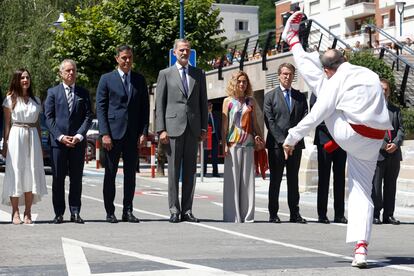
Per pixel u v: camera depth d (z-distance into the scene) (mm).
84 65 43969
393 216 18938
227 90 17078
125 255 11281
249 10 122688
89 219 16875
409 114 32750
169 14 38031
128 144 16219
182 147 16391
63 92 15984
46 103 15953
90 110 16219
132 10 37844
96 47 43875
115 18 38344
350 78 10672
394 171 17625
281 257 11266
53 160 15883
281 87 17000
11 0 68875
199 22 38312
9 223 15789
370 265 10633
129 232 14289
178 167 16391
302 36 37281
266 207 21641
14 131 15555
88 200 22125
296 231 15102
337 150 17141
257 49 45000
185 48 16438
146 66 38469
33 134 15719
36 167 15734
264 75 40562
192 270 9844
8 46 67438
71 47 43969
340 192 17250
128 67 16234
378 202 17453
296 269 10047
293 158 16891
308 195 25391
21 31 68688
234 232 14578
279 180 16906
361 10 90000
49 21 67500
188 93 16406
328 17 96562
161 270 9844
